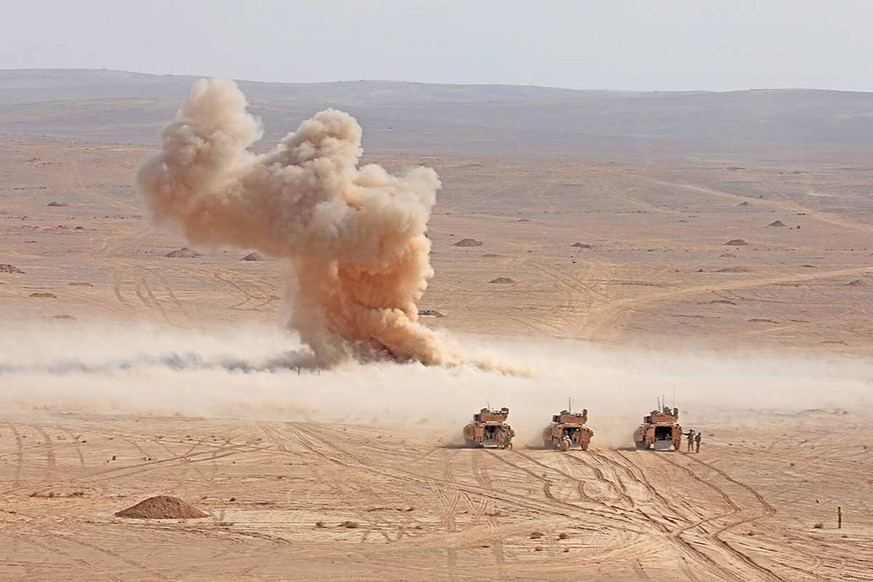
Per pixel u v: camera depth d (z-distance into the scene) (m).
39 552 141.50
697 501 170.12
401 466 188.00
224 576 134.75
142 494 168.25
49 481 174.62
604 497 171.12
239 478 178.25
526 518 159.75
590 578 136.38
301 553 143.00
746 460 196.50
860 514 164.50
